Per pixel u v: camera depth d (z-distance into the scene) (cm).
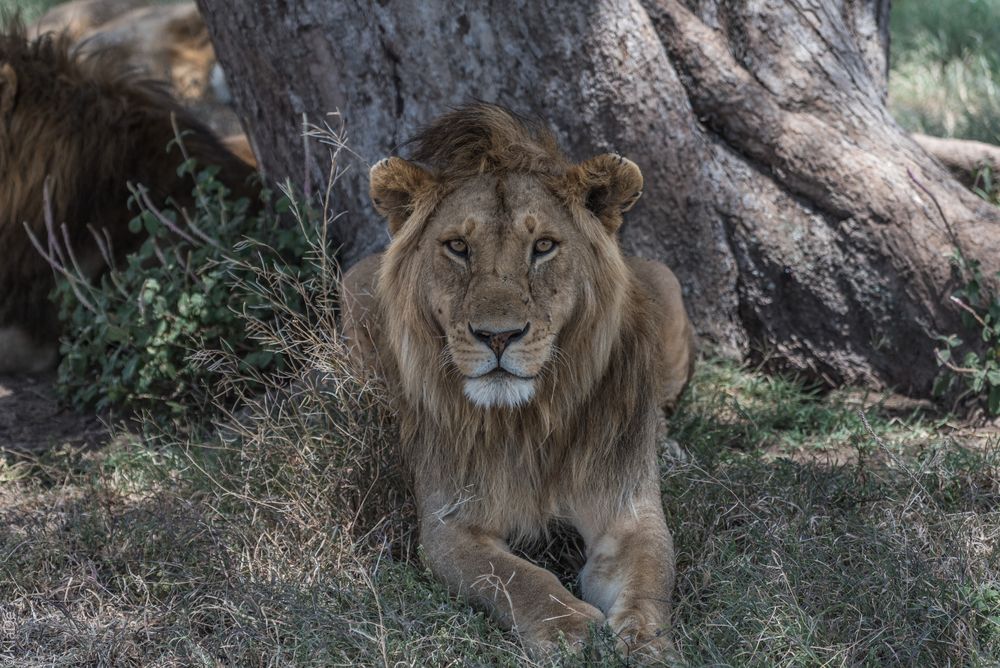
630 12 1034
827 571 722
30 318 1191
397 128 1036
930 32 2125
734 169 1095
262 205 1212
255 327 934
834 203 1088
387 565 763
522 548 821
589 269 753
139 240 1188
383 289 792
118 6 2183
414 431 819
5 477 955
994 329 1023
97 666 685
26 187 1171
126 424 1077
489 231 723
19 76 1178
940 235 1066
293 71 1053
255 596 714
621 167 752
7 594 755
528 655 682
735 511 832
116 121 1194
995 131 1630
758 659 644
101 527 826
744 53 1101
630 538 779
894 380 1102
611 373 792
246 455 872
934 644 661
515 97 1025
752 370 1146
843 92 1117
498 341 704
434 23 1007
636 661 647
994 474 873
